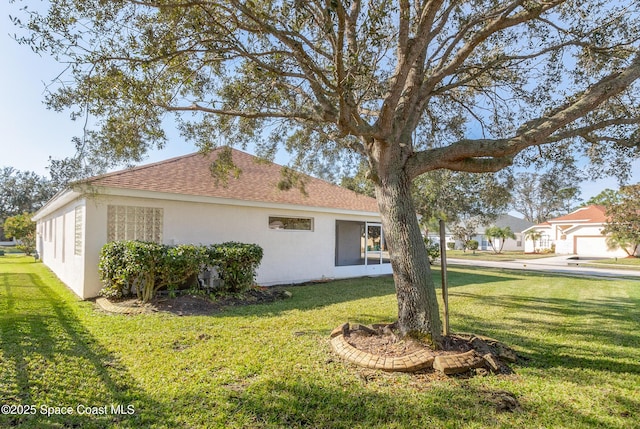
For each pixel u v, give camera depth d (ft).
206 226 34.32
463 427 10.50
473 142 16.70
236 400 11.82
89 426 10.27
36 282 38.06
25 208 154.40
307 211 42.24
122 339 17.99
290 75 17.25
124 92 16.24
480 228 150.51
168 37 16.37
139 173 32.81
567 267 74.08
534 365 15.67
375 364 14.47
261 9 14.75
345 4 12.77
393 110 15.99
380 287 38.24
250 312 24.97
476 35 18.04
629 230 81.46
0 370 13.88
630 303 31.78
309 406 11.54
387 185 17.56
